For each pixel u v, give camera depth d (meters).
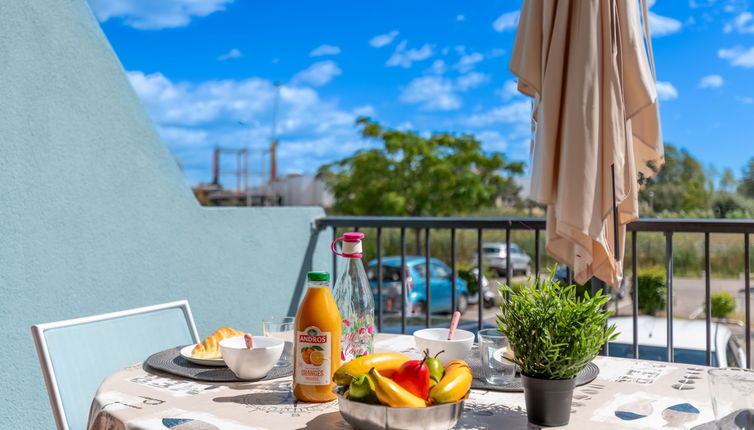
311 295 1.05
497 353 1.13
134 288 2.45
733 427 0.83
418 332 1.30
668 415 0.97
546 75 1.66
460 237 15.66
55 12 2.18
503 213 22.02
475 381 1.16
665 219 2.23
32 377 2.07
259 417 0.96
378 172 21.45
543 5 1.70
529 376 0.91
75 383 1.33
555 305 0.90
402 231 2.87
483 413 0.98
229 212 2.90
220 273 2.85
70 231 2.21
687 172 17.45
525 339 0.90
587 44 1.61
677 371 1.26
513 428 0.91
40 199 2.11
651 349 3.24
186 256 2.68
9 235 2.01
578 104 1.61
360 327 1.20
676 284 9.81
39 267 2.10
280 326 1.33
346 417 0.88
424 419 0.84
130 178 2.45
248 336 1.17
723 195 17.11
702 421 0.94
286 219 3.23
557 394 0.90
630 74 1.69
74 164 2.23
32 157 2.08
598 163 1.63
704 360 3.08
